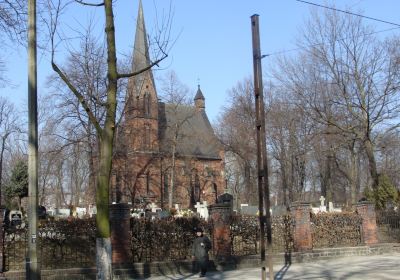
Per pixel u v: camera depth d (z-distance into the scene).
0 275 15.70
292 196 59.22
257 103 15.23
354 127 37.72
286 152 59.62
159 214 38.38
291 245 23.66
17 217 27.94
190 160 75.00
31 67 10.31
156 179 69.06
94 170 44.59
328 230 25.53
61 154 49.00
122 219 18.62
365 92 37.41
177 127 68.62
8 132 63.34
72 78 39.69
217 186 80.12
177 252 20.19
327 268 20.14
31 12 10.43
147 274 18.59
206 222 21.09
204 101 90.31
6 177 68.62
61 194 73.62
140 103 62.66
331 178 62.19
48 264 17.48
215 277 18.03
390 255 25.31
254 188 64.38
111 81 11.06
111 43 11.14
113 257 18.23
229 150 67.88
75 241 18.16
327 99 39.56
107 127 10.90
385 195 33.41
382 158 66.00
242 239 21.97
